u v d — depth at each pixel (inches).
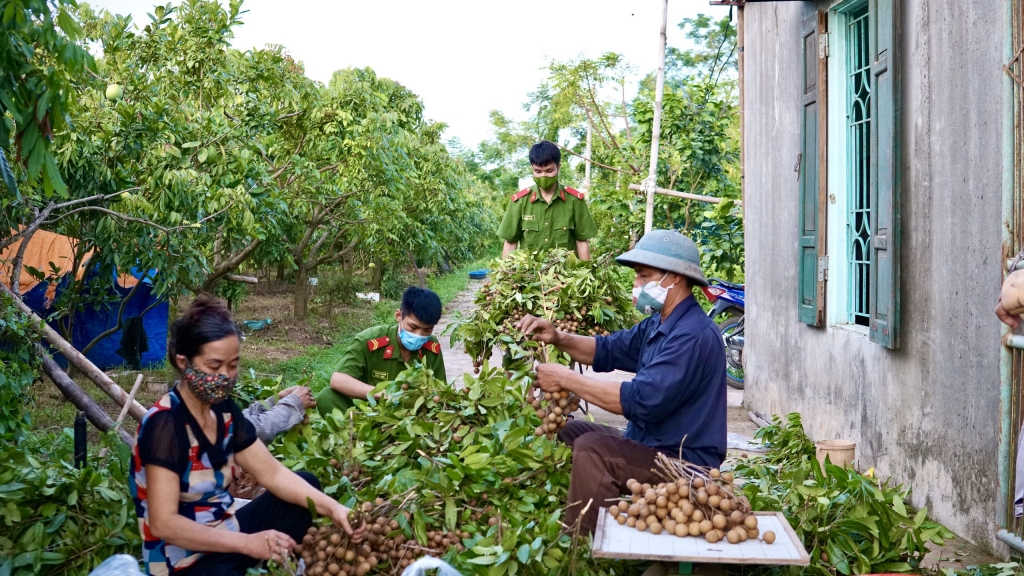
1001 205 163.2
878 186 211.3
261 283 936.9
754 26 312.2
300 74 469.1
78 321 410.6
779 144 285.1
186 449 107.6
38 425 301.1
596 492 134.0
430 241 783.7
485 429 154.4
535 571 121.0
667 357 137.1
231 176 339.0
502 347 206.8
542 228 259.3
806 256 255.1
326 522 122.5
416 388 161.6
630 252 145.8
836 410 243.0
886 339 204.8
